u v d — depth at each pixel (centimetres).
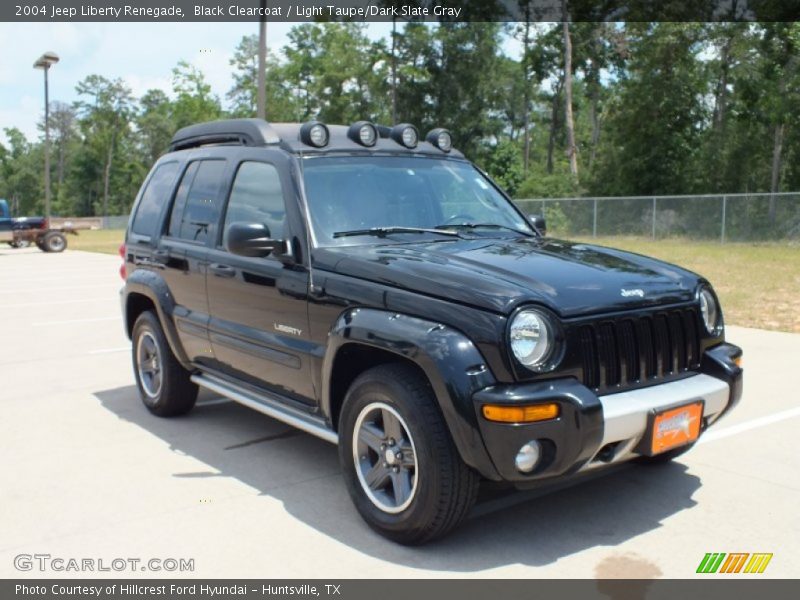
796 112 3266
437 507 361
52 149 11562
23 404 670
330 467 503
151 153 9369
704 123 3828
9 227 2831
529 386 348
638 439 375
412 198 499
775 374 725
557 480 363
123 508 437
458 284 368
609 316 375
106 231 5759
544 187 3925
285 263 457
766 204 2542
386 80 4997
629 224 2845
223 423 606
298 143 500
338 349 406
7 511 434
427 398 362
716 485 459
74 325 1110
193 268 547
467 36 4838
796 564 362
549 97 5906
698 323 416
